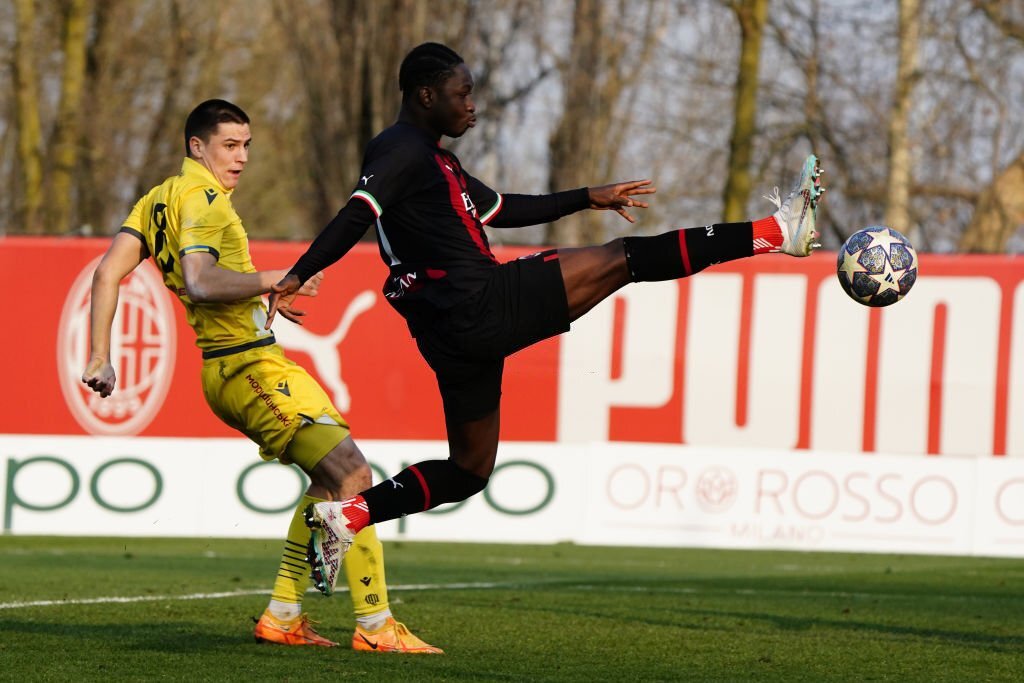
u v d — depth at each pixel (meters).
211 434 44.31
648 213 90.75
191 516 44.06
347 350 44.53
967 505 43.41
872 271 18.97
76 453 43.81
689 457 44.53
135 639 20.66
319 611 25.28
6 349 43.88
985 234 76.50
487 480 19.20
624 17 79.31
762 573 38.03
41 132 88.19
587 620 24.41
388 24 78.50
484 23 79.81
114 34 87.88
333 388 44.50
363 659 18.91
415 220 17.86
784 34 78.62
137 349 44.12
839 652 20.72
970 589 33.16
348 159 79.12
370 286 44.66
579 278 17.92
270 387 20.12
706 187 88.06
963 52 74.12
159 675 17.30
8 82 87.94
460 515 45.03
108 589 29.02
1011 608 28.34
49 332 43.97
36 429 43.91
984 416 43.47
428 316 18.03
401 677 17.36
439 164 18.05
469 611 25.56
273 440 20.19
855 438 44.06
